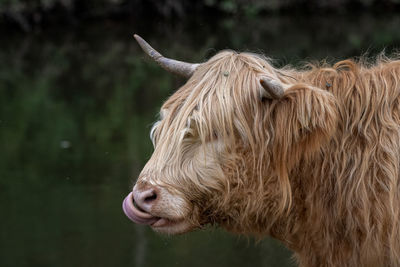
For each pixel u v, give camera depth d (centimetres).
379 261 572
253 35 3456
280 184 574
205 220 595
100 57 3044
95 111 2055
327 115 539
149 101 2141
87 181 1462
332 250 595
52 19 4194
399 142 566
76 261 1128
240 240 1232
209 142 568
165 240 1230
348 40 3023
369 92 587
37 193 1403
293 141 562
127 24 4278
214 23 4244
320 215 592
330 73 614
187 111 570
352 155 582
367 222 568
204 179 570
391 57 700
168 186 570
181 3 4578
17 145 1728
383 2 4834
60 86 2439
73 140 1770
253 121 570
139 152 1645
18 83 2486
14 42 3538
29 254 1148
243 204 584
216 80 576
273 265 1098
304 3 4834
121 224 1282
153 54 662
